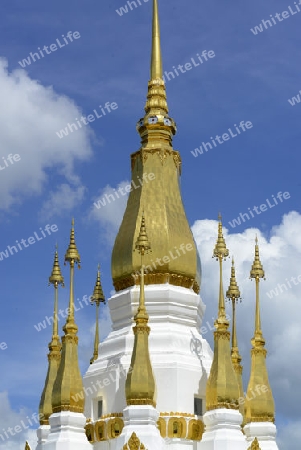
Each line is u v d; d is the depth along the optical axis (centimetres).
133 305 6600
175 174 7031
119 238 6862
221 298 6259
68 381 6119
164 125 7125
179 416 6144
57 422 6072
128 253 6725
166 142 7138
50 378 6706
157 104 7225
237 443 5919
